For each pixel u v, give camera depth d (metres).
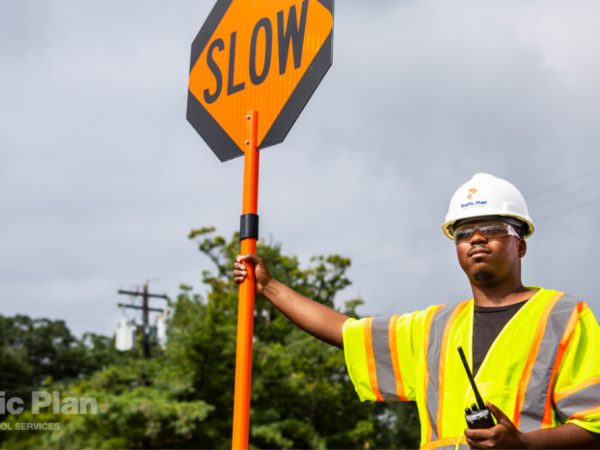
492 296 2.54
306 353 27.89
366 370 2.78
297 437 24.84
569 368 2.25
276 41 3.25
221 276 29.86
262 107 3.21
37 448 23.66
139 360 27.39
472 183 2.65
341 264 33.06
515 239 2.58
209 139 3.39
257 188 3.12
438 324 2.62
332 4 3.09
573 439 2.08
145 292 32.69
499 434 1.98
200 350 22.92
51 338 78.38
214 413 23.03
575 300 2.38
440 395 2.45
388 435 36.53
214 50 3.51
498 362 2.35
